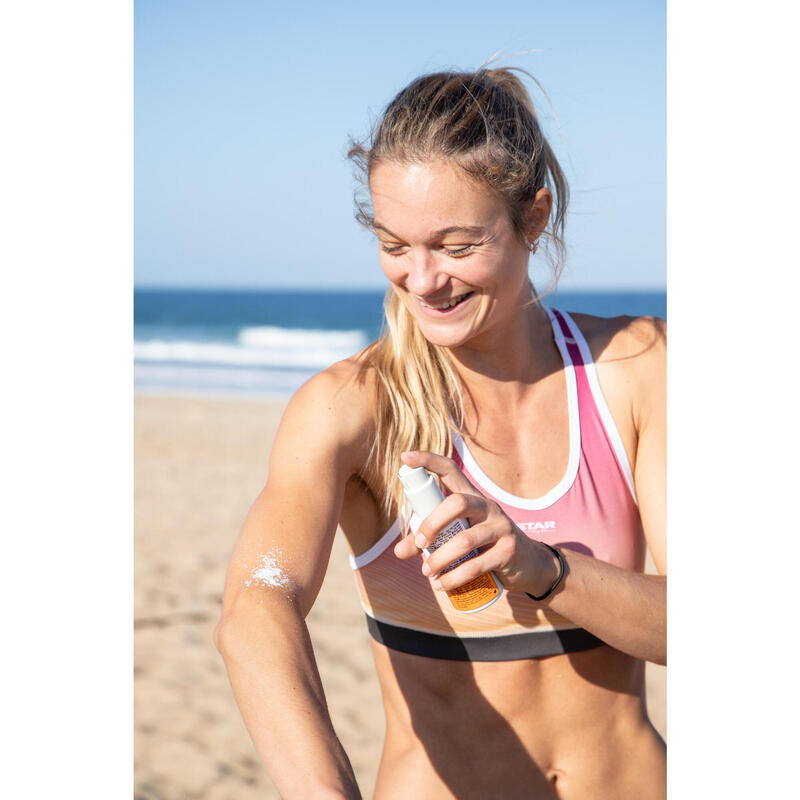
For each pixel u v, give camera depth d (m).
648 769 1.53
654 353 1.52
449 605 1.44
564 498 1.45
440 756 1.50
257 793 3.65
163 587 5.96
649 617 1.28
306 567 1.25
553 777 1.49
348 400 1.38
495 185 1.22
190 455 11.21
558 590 1.25
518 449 1.46
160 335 33.78
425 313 1.29
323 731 1.05
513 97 1.33
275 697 1.07
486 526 1.19
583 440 1.47
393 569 1.46
